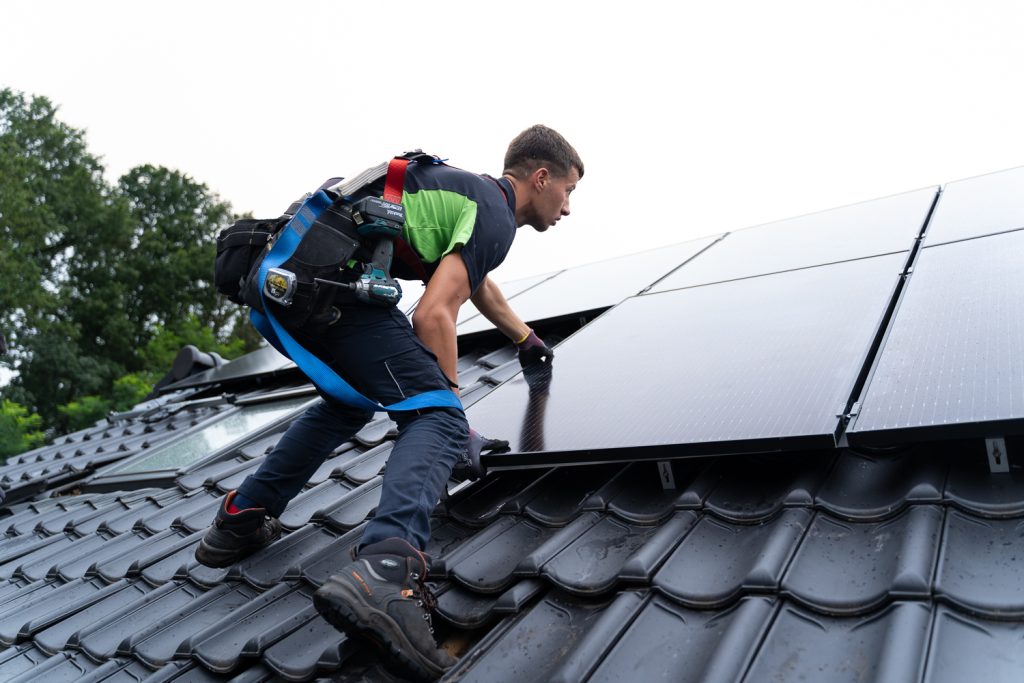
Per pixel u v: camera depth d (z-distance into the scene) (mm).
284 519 3508
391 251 2570
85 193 48156
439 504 2988
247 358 8609
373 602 2057
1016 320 2477
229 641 2596
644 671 1847
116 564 3906
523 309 5719
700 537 2266
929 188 5145
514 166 3000
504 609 2248
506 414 3143
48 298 41719
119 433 7520
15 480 6703
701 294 4086
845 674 1649
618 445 2475
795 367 2662
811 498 2223
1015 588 1729
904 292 3104
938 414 2062
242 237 2658
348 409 2990
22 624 3574
